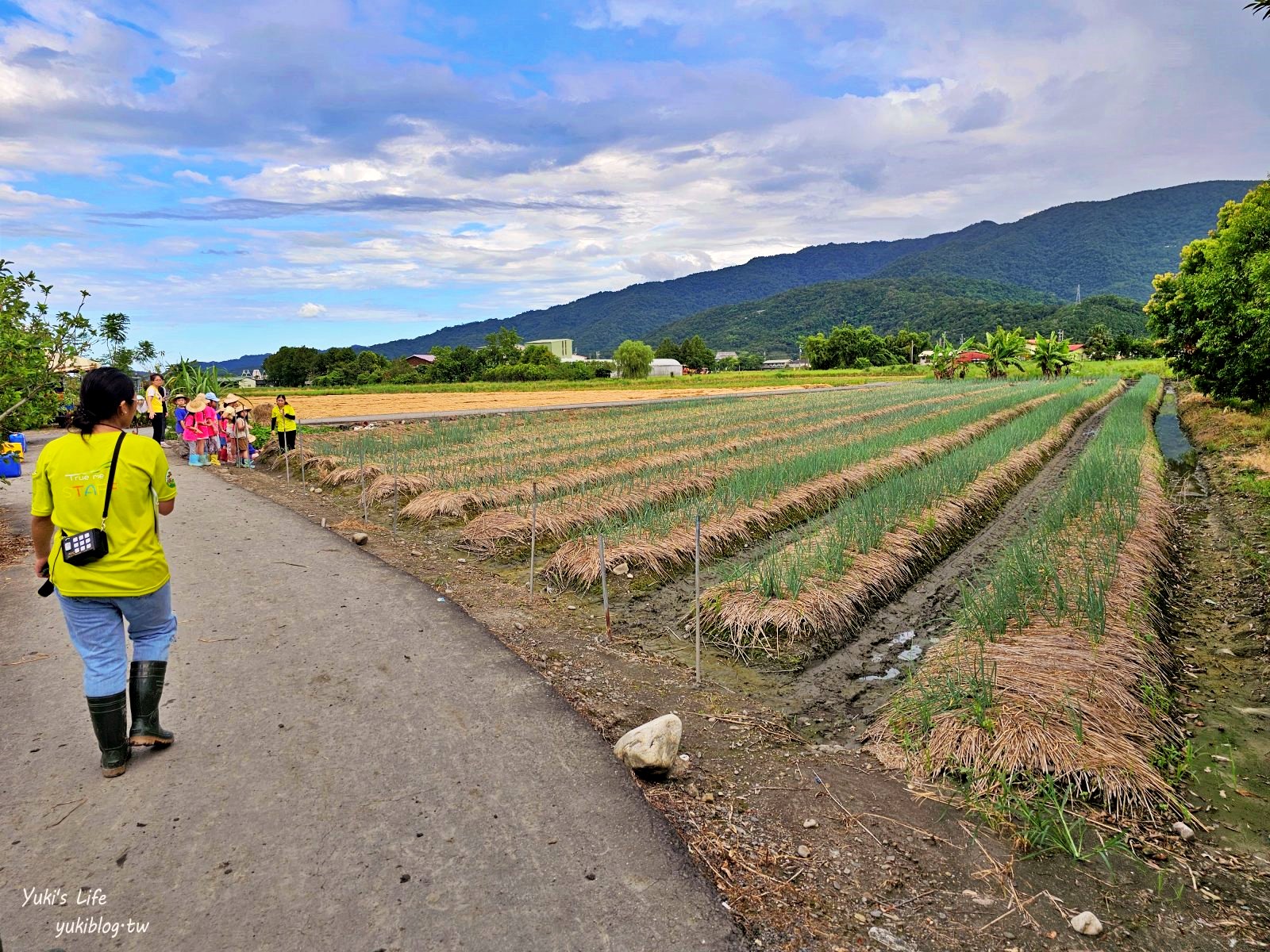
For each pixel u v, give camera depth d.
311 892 2.99
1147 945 3.01
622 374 108.94
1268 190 19.03
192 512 10.72
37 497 3.69
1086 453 16.48
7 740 4.14
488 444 18.28
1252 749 4.83
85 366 10.97
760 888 3.23
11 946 2.63
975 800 4.02
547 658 5.91
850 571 7.97
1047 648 5.58
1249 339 19.77
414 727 4.41
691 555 9.11
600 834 3.46
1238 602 7.79
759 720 5.10
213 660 5.32
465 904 2.96
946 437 19.11
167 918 2.82
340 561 8.22
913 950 2.93
